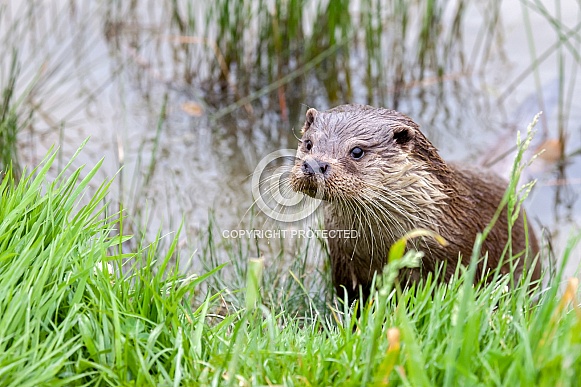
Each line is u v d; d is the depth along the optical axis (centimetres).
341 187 1261
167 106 2219
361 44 2503
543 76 2411
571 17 2589
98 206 1772
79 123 2119
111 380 905
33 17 2441
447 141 2158
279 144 2100
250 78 2314
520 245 1510
